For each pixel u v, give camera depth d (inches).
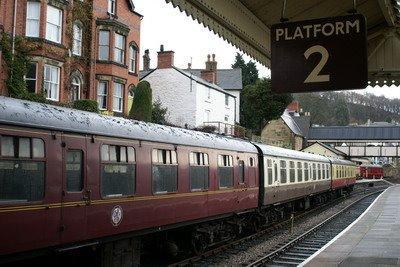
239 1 316.8
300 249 532.4
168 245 456.4
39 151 270.4
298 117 2709.2
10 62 817.5
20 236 253.3
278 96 2043.6
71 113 309.1
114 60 1042.1
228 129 1681.8
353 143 2556.6
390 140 2470.5
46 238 271.1
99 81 1021.8
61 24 920.9
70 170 293.6
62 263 351.3
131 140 357.7
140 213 364.8
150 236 460.4
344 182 1419.8
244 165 589.0
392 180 3198.8
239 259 473.7
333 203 1253.1
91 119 323.3
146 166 374.9
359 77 244.2
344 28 248.4
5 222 244.2
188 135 460.4
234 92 1988.2
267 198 674.2
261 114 2074.3
